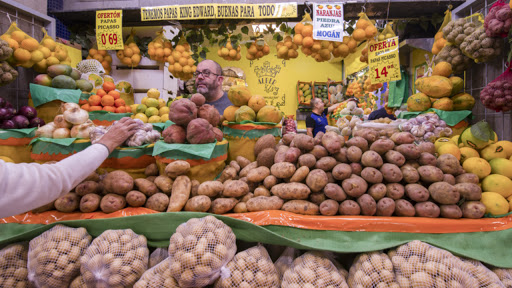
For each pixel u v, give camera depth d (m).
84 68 3.58
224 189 1.94
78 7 3.84
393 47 3.34
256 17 3.39
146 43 4.28
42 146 2.29
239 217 1.83
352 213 1.84
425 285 1.54
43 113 3.02
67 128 2.43
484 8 2.91
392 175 1.88
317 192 1.93
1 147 2.58
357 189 1.82
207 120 2.30
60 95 2.94
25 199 1.17
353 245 1.77
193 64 4.04
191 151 2.02
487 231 1.81
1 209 1.12
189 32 4.02
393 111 4.43
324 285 1.59
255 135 2.59
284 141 2.38
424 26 3.81
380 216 1.85
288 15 3.38
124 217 1.79
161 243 1.84
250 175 2.06
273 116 2.62
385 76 3.43
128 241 1.71
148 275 1.65
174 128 2.15
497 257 1.78
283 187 1.91
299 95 8.07
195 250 1.54
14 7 3.04
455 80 2.91
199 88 3.38
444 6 3.45
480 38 2.50
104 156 1.60
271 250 2.01
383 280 1.62
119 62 4.23
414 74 4.54
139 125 2.34
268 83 8.41
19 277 1.74
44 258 1.63
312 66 8.43
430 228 1.79
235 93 2.65
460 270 1.58
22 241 1.84
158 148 2.07
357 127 2.86
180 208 1.86
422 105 2.99
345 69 8.07
